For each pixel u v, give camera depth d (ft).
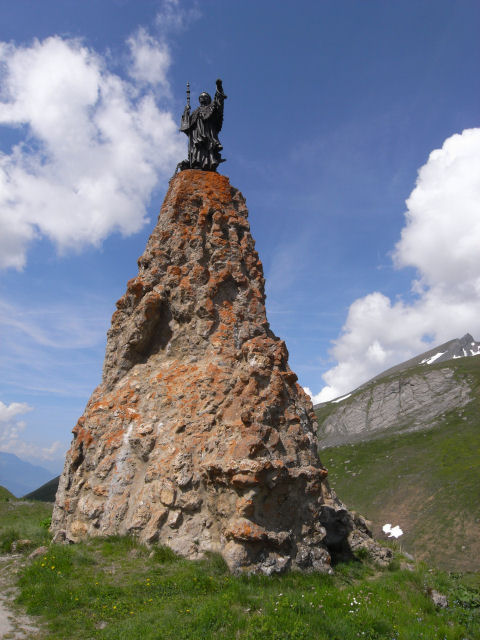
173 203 69.00
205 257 65.16
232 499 44.21
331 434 414.41
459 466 246.27
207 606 32.04
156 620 30.83
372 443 326.03
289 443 48.42
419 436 310.86
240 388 50.90
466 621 36.52
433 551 180.24
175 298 62.28
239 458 43.78
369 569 49.16
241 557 40.37
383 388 436.76
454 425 309.63
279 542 41.93
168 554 43.09
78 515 52.54
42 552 44.34
